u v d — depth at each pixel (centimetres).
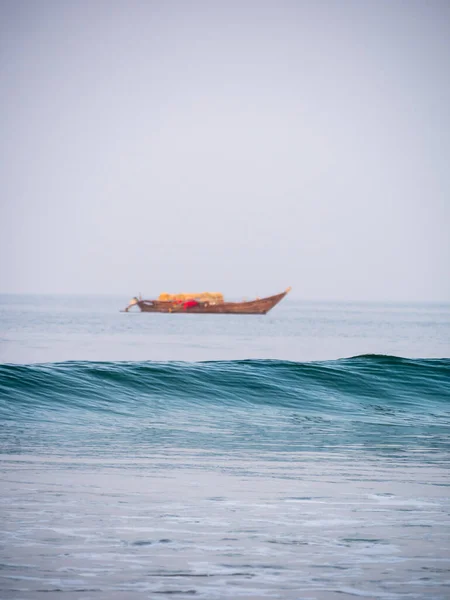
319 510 2067
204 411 4144
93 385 4441
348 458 2872
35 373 4506
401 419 4066
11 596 1430
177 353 12456
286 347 14338
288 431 3569
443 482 2453
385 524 1938
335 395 4697
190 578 1541
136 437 3297
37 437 3212
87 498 2152
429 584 1521
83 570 1573
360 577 1556
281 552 1703
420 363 5431
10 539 1758
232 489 2303
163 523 1916
